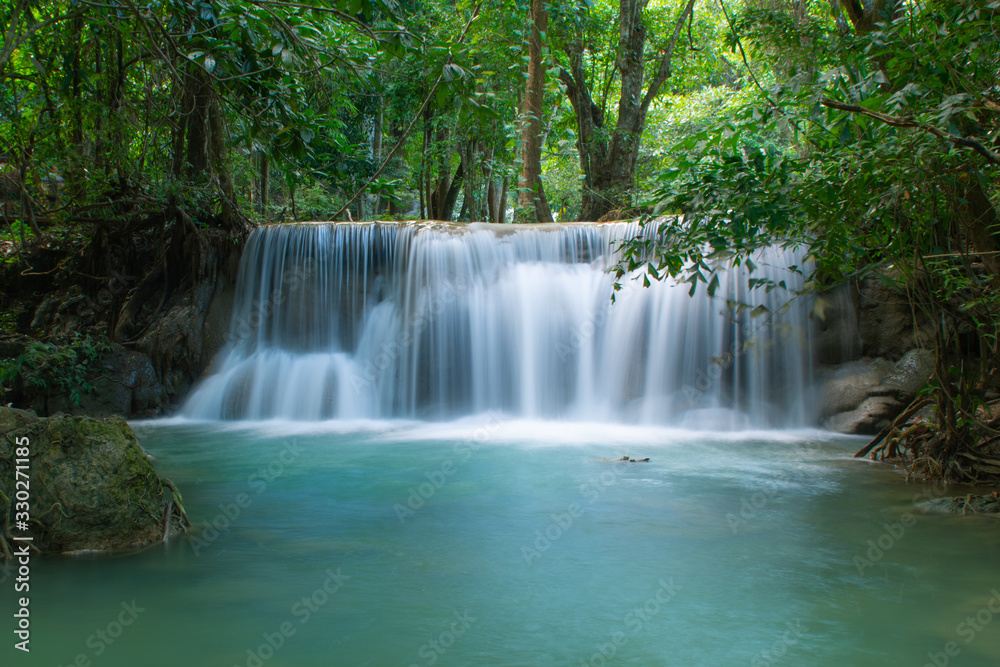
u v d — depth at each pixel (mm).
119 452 6441
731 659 4270
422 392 15422
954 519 7250
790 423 13617
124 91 13938
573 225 15992
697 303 14234
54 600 5137
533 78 21688
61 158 13781
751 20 8000
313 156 8258
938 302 8438
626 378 14672
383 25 8352
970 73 5781
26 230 18109
